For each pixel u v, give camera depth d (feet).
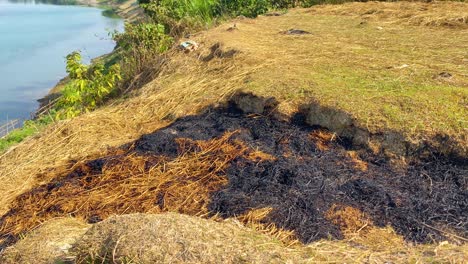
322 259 10.35
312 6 33.35
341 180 13.29
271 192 13.01
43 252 11.43
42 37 65.41
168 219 10.50
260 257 9.92
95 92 24.85
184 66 23.38
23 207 14.30
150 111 19.39
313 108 16.06
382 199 12.51
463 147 13.65
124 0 108.78
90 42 63.05
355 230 11.65
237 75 19.63
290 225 11.88
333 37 23.62
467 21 24.16
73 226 12.66
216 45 23.90
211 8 35.35
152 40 30.25
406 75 17.49
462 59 18.83
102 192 14.30
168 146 15.98
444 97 15.49
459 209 12.16
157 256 9.59
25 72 48.21
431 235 11.35
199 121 17.58
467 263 10.05
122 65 30.78
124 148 16.65
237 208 12.61
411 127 14.32
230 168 14.33
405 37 22.70
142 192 13.98
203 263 9.55
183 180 14.23
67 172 15.78
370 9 29.09
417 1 30.25
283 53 21.42
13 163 16.99
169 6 35.19
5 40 62.49
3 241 13.01
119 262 9.67
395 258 10.43
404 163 13.94
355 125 14.93
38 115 30.45
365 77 17.61
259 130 16.19
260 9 33.99
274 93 17.22
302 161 14.26
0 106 39.50
